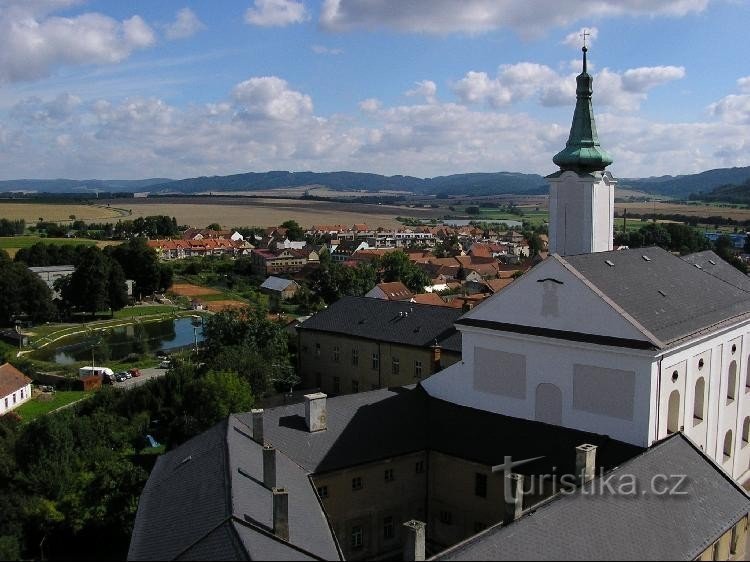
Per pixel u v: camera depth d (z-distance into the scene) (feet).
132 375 349.00
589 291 144.66
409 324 257.34
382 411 166.30
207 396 206.49
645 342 136.46
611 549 97.04
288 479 131.75
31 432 178.91
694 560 102.99
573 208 191.83
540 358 154.20
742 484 173.88
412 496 160.86
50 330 479.82
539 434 151.84
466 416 165.99
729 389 170.60
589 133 190.60
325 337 278.67
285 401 252.21
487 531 107.34
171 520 112.27
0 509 153.48
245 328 278.46
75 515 154.30
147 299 609.83
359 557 153.07
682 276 175.01
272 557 92.58
